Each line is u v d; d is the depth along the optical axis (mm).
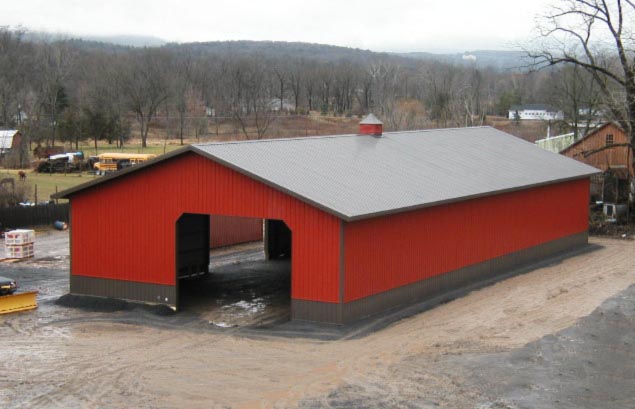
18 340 20625
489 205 28219
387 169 26625
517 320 21875
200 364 18266
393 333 20562
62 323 22516
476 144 35312
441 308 23422
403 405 15234
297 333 20672
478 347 19141
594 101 53594
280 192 21703
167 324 22344
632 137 42438
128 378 17250
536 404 15266
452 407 15109
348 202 21469
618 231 39469
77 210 25562
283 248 33781
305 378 17016
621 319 21922
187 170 23391
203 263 29938
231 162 22297
